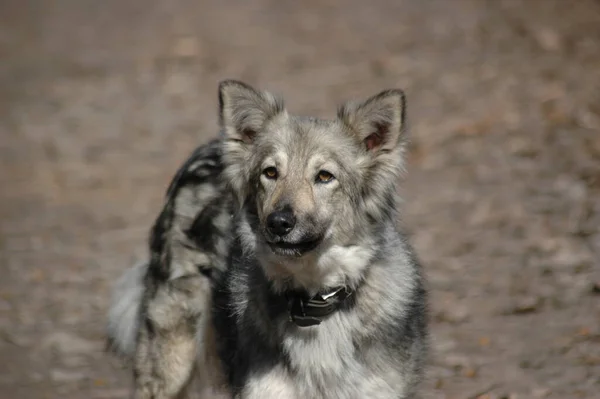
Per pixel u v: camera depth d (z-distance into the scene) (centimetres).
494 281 1330
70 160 2388
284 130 855
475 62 2497
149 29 3922
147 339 966
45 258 1711
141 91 2998
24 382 1180
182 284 948
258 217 843
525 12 2778
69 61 3509
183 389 960
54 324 1393
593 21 2539
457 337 1173
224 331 897
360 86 2597
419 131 2073
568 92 2069
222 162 905
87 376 1195
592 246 1380
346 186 834
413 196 1734
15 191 2170
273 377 822
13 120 2809
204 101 2808
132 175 2220
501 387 1027
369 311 822
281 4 4122
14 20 4425
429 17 3183
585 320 1177
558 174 1680
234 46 3403
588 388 1003
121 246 1742
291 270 816
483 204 1630
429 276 1380
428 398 1009
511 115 2030
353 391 816
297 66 2980
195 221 956
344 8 3788
